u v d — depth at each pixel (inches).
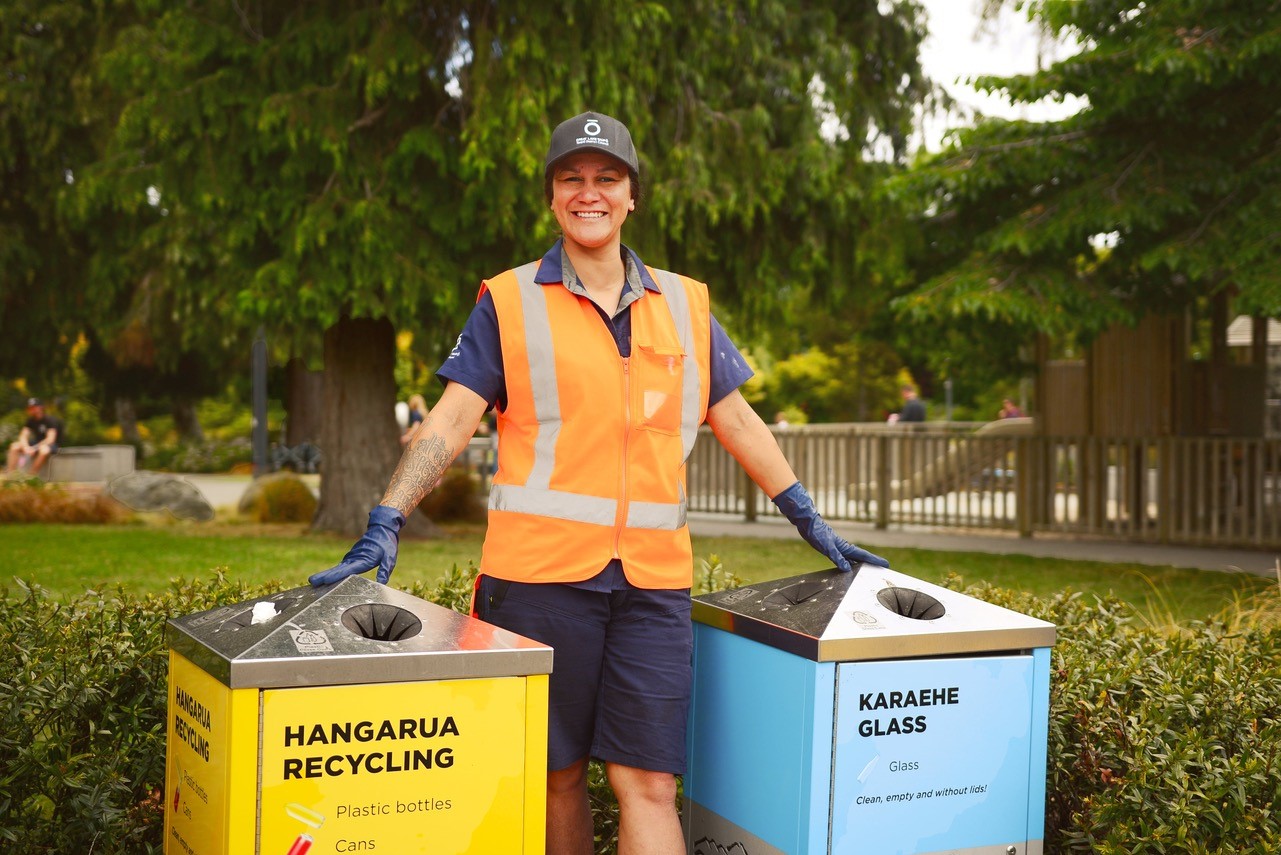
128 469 878.4
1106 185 385.4
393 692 83.7
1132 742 111.0
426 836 85.0
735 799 104.8
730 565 388.8
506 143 393.7
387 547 95.9
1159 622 221.3
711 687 109.0
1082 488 515.5
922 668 97.1
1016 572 378.6
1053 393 574.6
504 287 102.7
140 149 469.1
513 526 100.3
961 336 485.1
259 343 878.4
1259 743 111.8
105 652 124.3
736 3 470.0
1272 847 98.2
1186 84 361.1
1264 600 214.7
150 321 812.0
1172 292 434.6
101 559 388.2
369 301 411.5
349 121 412.5
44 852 110.7
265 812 80.7
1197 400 530.3
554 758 100.4
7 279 678.5
